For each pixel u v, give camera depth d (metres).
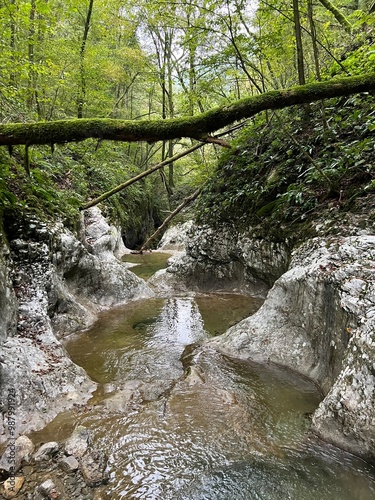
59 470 2.12
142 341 4.43
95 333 4.69
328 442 2.35
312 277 3.32
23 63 5.86
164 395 3.08
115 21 12.14
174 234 14.20
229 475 2.12
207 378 3.35
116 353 4.06
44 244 4.31
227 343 3.98
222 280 6.89
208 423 2.62
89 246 7.02
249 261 6.09
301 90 2.67
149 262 10.43
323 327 3.14
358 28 6.24
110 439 2.44
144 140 2.77
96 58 10.61
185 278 7.23
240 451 2.33
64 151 9.98
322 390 2.96
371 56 4.58
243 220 6.43
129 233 13.89
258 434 2.50
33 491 1.96
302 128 6.28
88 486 2.02
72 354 4.00
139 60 13.83
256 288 6.21
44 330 3.54
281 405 2.87
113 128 2.68
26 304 3.66
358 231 3.77
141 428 2.56
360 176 4.56
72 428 2.55
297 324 3.56
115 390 3.15
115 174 13.00
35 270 4.07
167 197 17.98
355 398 2.26
